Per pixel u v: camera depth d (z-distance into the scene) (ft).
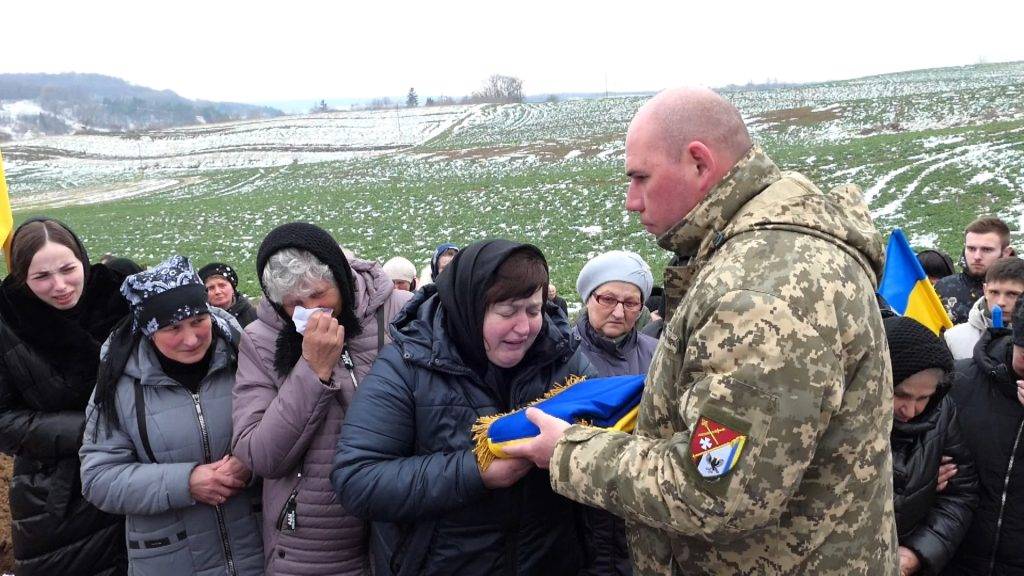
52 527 11.09
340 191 155.43
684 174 7.04
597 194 112.68
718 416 5.91
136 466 9.59
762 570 6.70
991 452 10.53
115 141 308.40
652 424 7.18
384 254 85.25
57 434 10.82
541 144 202.90
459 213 111.45
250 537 10.25
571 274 62.23
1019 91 168.55
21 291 10.70
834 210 6.75
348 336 9.55
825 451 6.43
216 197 167.22
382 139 264.93
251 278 71.31
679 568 7.34
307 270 8.86
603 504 6.64
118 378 9.82
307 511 9.19
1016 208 71.05
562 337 8.71
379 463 8.04
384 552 8.70
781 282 6.04
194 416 9.89
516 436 7.52
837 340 6.08
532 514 8.29
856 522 6.59
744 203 6.87
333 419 9.24
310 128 299.79
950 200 78.13
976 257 19.97
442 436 8.22
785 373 5.83
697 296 6.47
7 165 265.34
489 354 8.16
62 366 11.10
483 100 415.64
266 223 120.78
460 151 211.00
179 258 9.82
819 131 165.68
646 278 13.93
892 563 7.03
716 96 7.08
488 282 7.76
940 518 10.29
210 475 9.42
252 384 9.48
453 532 8.22
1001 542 10.64
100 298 11.87
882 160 105.70
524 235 88.07
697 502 5.96
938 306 15.25
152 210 147.95
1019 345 9.87
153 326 9.36
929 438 9.95
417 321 8.63
